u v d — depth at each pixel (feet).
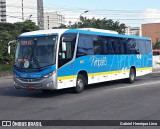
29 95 53.78
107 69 64.39
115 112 36.94
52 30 52.54
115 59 67.36
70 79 53.26
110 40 65.98
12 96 52.70
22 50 52.29
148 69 82.53
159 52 222.28
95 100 46.73
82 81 56.65
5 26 196.54
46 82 49.52
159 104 42.65
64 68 51.70
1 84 78.48
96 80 60.70
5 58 131.64
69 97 50.55
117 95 52.26
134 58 75.41
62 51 51.31
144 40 80.84
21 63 51.55
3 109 39.78
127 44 72.59
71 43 53.78
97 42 61.46
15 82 52.13
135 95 52.06
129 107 40.32
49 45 50.62
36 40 51.62
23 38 52.80
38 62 50.26
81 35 56.54
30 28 183.21
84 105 42.22
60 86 50.83
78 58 55.31
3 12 271.28
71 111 37.86
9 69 118.52
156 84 70.18
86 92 56.90
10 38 147.84
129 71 73.10
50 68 49.57
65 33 52.34
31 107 41.22
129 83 73.36
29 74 50.47
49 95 53.36
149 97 49.55
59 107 40.93
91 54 59.16
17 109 39.75
